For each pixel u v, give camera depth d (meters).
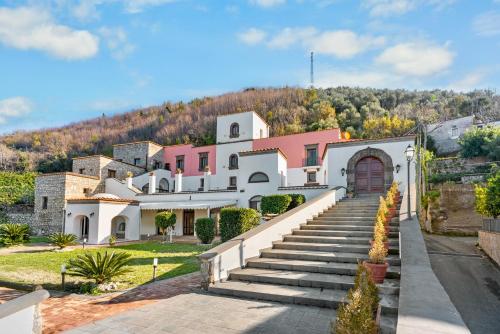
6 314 3.66
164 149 39.81
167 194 28.36
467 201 26.11
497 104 59.06
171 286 8.97
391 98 65.19
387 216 11.20
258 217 18.12
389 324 5.41
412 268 6.14
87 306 7.45
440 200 26.75
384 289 6.75
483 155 36.22
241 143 33.53
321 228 12.59
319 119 51.59
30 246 21.08
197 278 9.92
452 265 14.04
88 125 85.25
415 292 4.29
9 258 15.48
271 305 6.89
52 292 9.02
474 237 23.69
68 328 5.94
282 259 9.80
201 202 26.09
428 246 19.05
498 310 8.55
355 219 13.48
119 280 10.04
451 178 33.06
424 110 56.75
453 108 59.50
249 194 24.70
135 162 38.28
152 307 6.89
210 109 71.25
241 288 7.71
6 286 10.29
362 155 20.17
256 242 10.08
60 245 19.36
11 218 30.16
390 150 19.58
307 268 8.73
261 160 24.59
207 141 52.34
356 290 4.03
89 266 9.27
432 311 3.43
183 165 38.06
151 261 13.86
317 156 30.02
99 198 23.80
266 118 57.50
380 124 48.28
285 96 67.31
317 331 5.43
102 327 5.77
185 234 27.70
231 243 9.20
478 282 11.35
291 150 31.23
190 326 5.75
